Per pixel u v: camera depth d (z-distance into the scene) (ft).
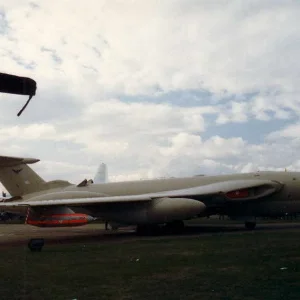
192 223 114.93
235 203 82.89
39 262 38.73
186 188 86.63
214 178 87.56
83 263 37.22
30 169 95.71
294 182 80.79
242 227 90.43
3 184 93.86
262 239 54.19
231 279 27.32
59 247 53.72
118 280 28.22
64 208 69.62
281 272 29.30
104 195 92.58
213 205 83.56
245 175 85.56
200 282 26.66
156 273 30.58
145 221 78.38
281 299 21.77
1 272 33.01
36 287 26.66
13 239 71.97
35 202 66.69
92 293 24.43
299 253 38.91
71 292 24.88
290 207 81.51
